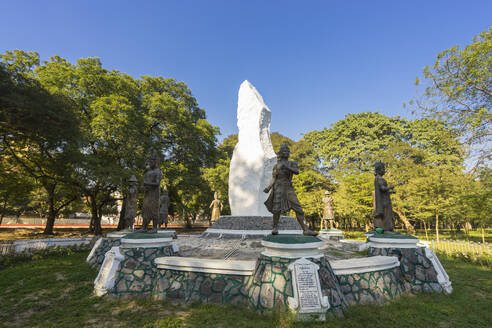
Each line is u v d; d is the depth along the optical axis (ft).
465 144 46.01
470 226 103.50
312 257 15.02
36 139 46.78
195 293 16.49
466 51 42.22
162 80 84.17
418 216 68.64
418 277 19.60
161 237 20.38
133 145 64.18
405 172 79.82
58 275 23.90
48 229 72.18
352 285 16.56
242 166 44.32
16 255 31.63
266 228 36.86
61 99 44.14
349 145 113.70
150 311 15.17
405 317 14.51
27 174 61.87
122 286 17.67
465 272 26.89
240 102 47.50
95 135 56.80
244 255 26.78
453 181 60.80
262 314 14.12
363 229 114.01
